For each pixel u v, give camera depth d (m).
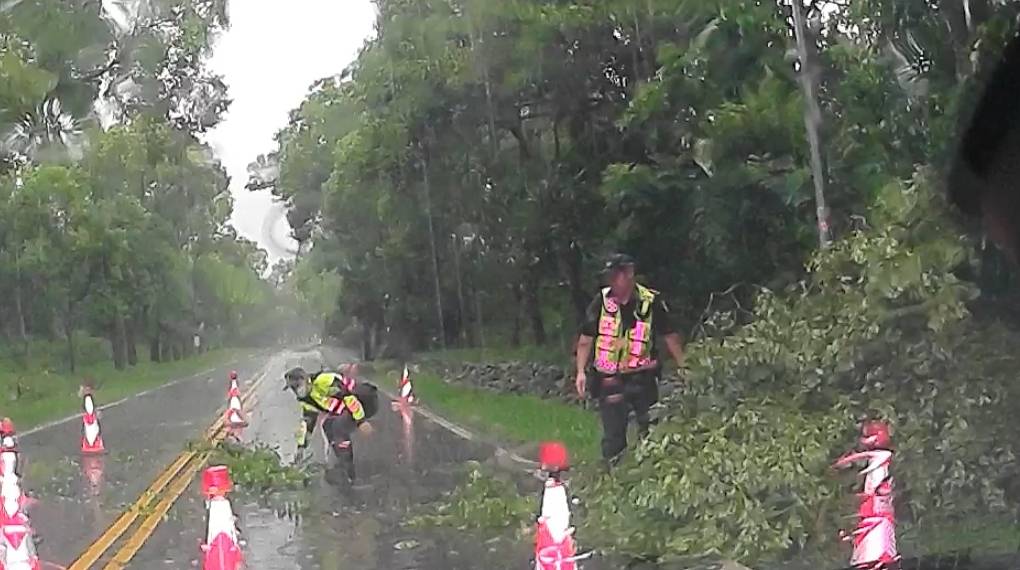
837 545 8.54
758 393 10.00
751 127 16.77
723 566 8.15
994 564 4.93
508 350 42.12
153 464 19.14
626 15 20.05
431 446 20.45
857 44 15.32
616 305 11.84
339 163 41.09
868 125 14.74
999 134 5.88
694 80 17.61
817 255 10.58
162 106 59.66
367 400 16.39
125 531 12.76
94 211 53.28
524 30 23.88
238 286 110.69
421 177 32.94
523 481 14.87
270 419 28.28
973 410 8.63
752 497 8.80
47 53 40.41
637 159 22.83
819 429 8.96
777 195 17.47
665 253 20.69
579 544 9.63
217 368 85.19
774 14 16.47
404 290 47.72
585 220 26.59
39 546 11.98
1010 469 8.54
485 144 30.14
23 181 48.91
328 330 96.50
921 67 12.40
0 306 55.81
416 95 28.52
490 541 11.30
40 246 50.38
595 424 20.11
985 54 9.02
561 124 26.06
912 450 8.66
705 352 10.42
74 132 48.72
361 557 10.79
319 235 57.78
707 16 17.36
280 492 15.41
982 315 9.29
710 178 18.11
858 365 9.39
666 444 9.78
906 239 9.39
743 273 18.59
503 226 31.27
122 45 51.44
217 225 88.44
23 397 44.88
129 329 78.81
